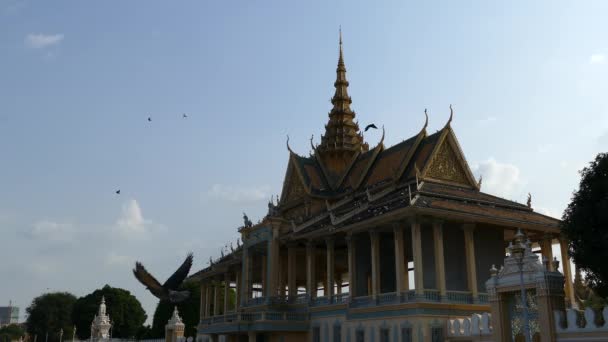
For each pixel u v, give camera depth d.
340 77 80.00
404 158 55.16
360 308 45.12
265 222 56.75
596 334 26.09
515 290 30.03
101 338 101.44
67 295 165.75
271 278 54.78
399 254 42.69
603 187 30.73
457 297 41.62
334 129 76.88
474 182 54.06
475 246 46.72
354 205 55.12
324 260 65.00
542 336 28.09
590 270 31.70
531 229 46.84
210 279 76.88
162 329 111.12
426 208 40.88
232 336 57.34
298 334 51.72
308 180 68.19
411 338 39.56
